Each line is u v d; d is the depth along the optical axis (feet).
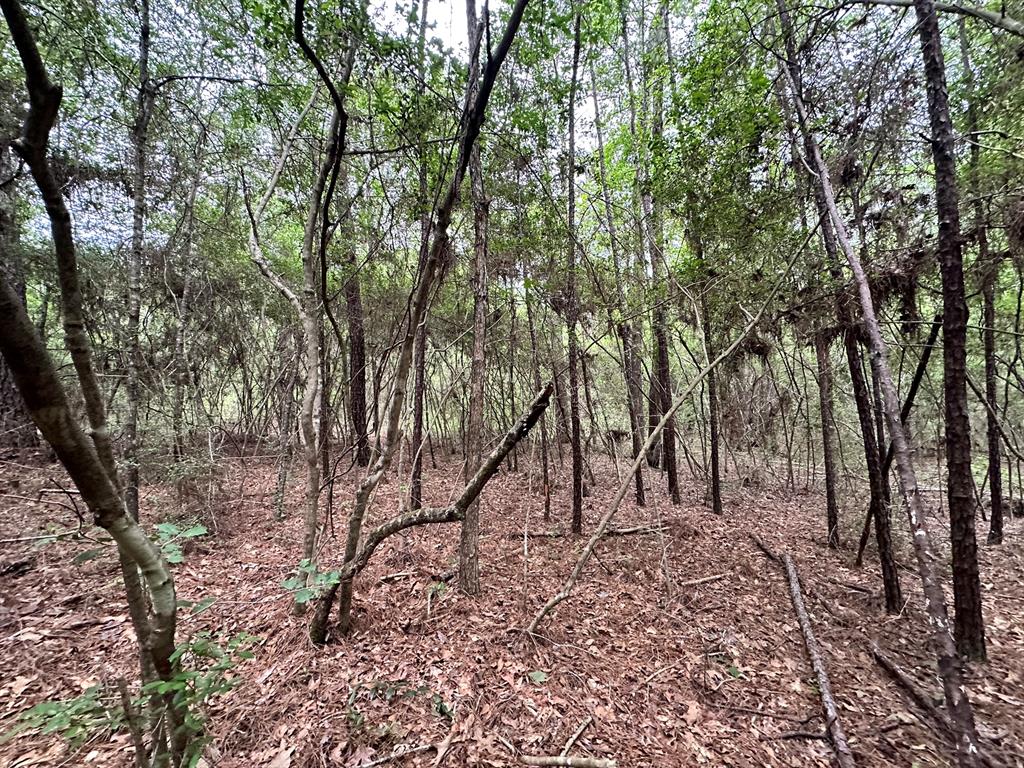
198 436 28.53
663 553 17.13
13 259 21.47
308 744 8.80
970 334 21.89
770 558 19.76
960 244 11.75
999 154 13.17
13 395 26.66
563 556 19.15
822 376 21.80
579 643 13.00
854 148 13.74
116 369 24.26
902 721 10.65
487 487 29.66
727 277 18.45
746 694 11.50
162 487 23.47
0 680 10.24
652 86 23.49
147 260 25.34
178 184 21.04
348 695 9.98
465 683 10.66
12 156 18.85
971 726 8.59
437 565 16.99
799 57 14.49
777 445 36.68
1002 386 27.14
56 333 27.50
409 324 10.12
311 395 12.91
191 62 17.95
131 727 5.47
